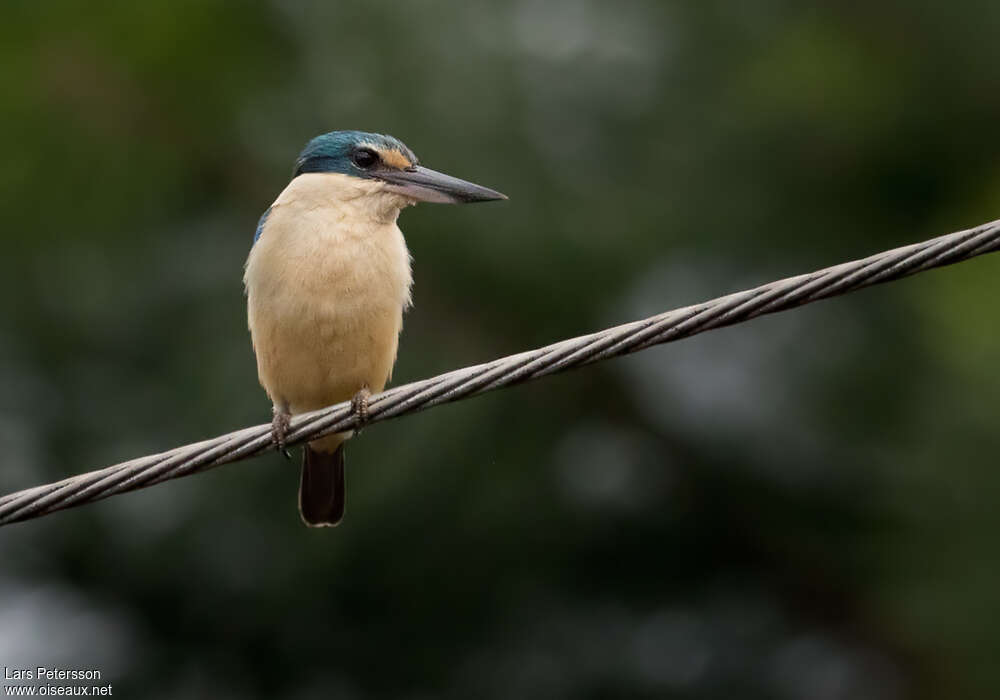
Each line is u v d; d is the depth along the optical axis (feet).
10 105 39.45
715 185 42.14
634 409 41.68
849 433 39.78
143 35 39.88
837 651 41.86
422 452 39.17
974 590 33.47
